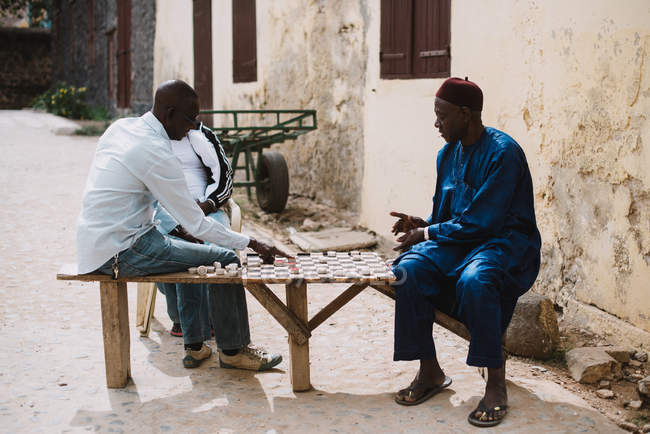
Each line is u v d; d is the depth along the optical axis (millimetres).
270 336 4320
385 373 3742
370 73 7051
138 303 4363
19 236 6727
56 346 4047
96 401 3342
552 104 4551
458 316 3299
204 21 12391
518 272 3344
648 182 3822
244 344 3729
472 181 3438
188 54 13570
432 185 6023
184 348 3811
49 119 21625
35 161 12164
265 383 3598
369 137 7133
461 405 3316
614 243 4113
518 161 3354
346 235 6879
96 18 24578
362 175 7363
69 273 3408
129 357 3596
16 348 3994
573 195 4426
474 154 3436
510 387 3488
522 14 4777
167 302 4191
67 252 6195
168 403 3332
